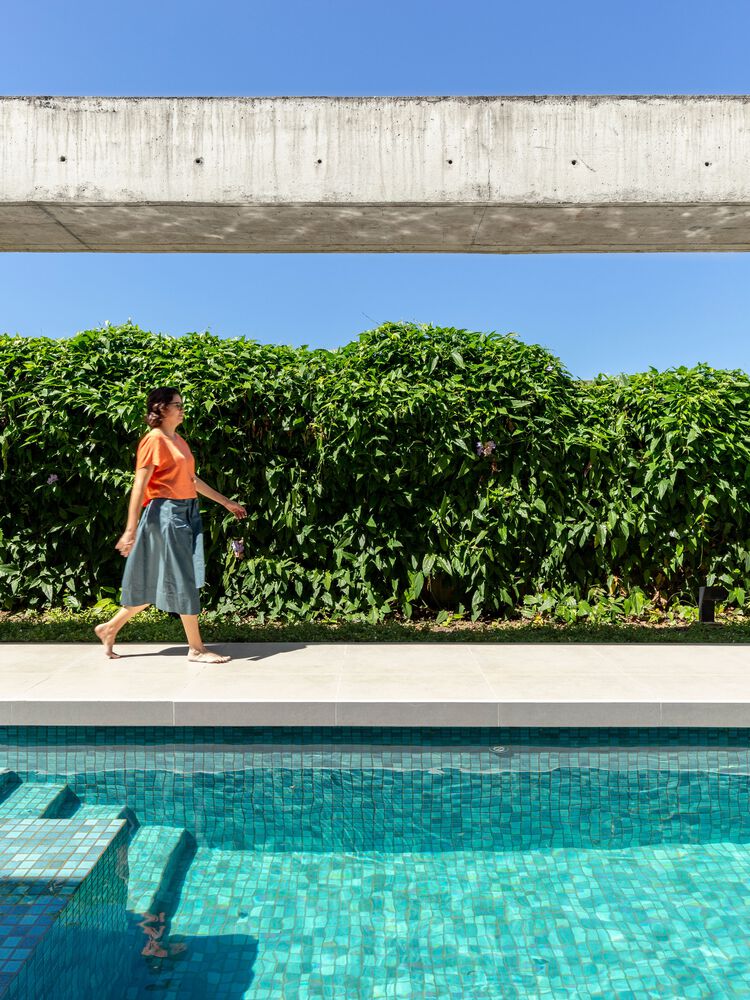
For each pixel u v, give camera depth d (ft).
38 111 16.69
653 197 16.46
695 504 19.74
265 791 10.63
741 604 19.83
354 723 11.98
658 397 19.88
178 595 15.06
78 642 17.31
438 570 20.06
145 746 12.12
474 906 7.84
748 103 16.57
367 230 17.98
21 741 12.21
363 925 7.46
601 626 19.01
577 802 10.32
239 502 19.99
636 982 6.55
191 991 6.40
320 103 16.62
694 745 12.16
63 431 19.47
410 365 20.27
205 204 16.66
